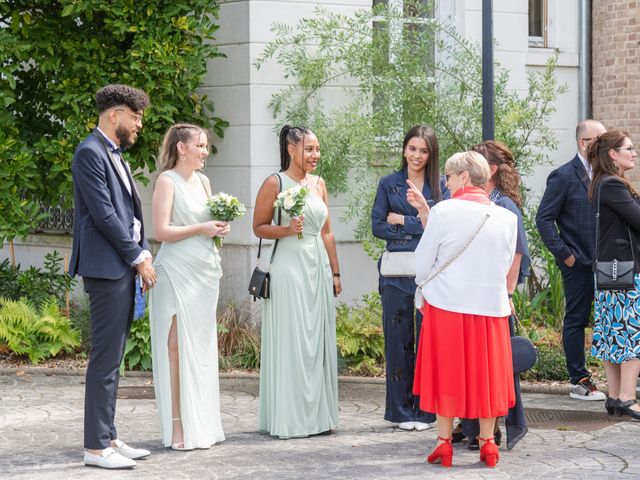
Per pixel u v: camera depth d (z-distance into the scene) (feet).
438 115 34.63
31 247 41.63
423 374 21.49
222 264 35.40
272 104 34.73
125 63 33.73
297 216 23.77
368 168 35.40
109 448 21.50
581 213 28.40
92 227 21.20
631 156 25.99
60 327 33.71
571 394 28.68
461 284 21.08
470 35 38.68
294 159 24.58
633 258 25.71
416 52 35.60
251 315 34.12
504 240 21.20
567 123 42.04
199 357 23.18
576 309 28.45
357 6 36.27
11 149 33.24
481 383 21.01
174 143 23.53
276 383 24.16
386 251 24.85
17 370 32.14
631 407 25.96
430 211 21.52
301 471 21.09
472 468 21.33
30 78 35.63
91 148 21.04
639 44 40.47
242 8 34.65
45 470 21.15
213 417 23.47
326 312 24.58
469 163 21.50
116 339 21.39
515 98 37.96
